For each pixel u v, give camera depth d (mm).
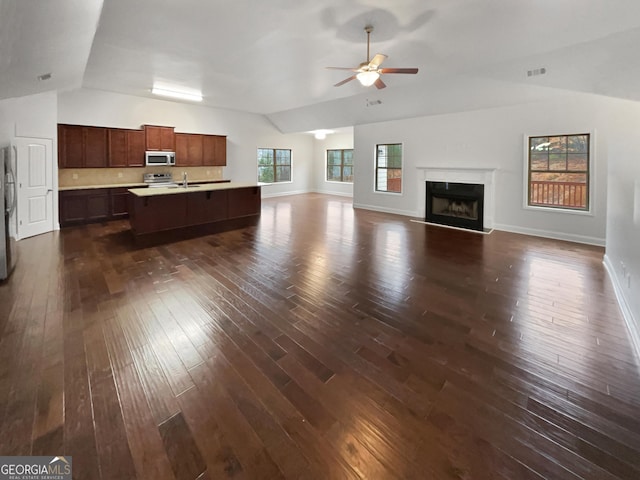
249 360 2225
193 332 2580
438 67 4914
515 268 4211
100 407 1768
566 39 3799
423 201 7734
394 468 1440
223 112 9203
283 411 1770
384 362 2215
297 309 3006
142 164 7570
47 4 2426
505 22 3424
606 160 5199
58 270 3953
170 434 1603
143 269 4047
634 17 3240
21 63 3518
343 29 3658
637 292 2516
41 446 1514
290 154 12203
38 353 2252
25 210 5445
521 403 1830
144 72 5340
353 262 4434
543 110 5742
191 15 3359
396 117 7836
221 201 7266
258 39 3936
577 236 5594
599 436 1604
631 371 2107
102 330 2582
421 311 2984
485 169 6461
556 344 2434
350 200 10867
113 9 3238
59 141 6375
